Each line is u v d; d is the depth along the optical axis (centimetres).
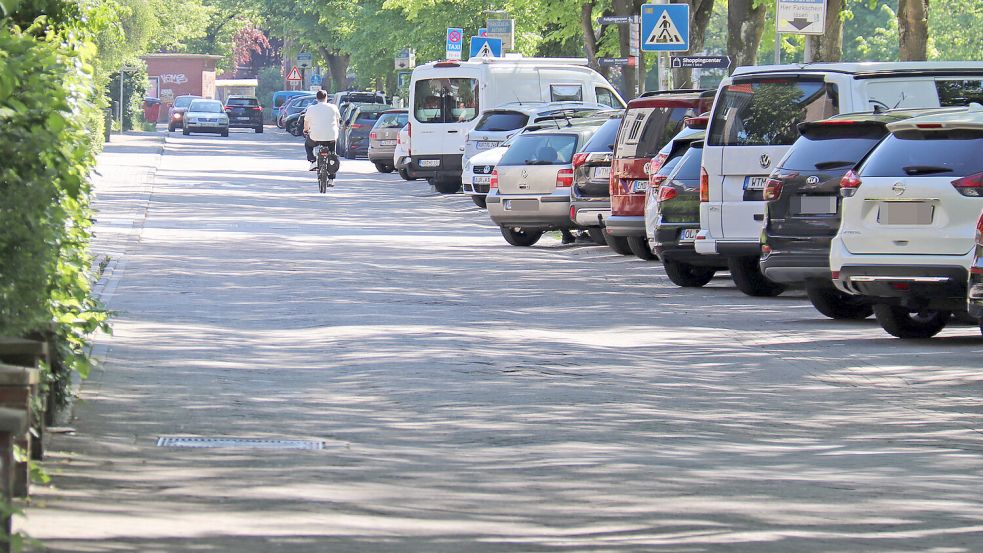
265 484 2009
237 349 3259
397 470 2128
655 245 4847
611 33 11200
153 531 1719
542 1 11162
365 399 2702
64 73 2205
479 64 9306
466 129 9406
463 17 13112
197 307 3975
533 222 6219
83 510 1812
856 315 4075
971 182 3425
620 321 3953
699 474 2144
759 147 4478
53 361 2250
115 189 8794
